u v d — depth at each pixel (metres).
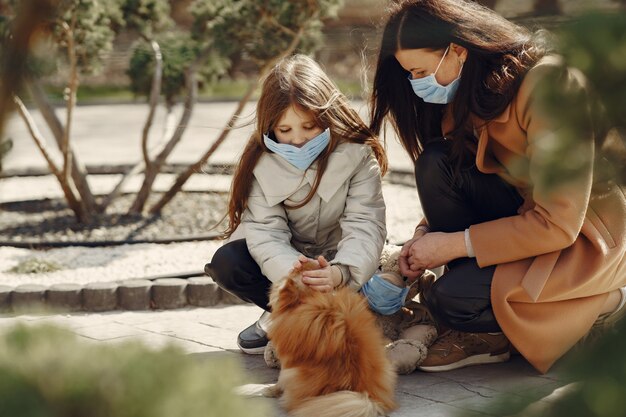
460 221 3.75
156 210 7.52
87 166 10.00
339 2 6.29
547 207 3.24
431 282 3.95
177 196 8.29
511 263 3.45
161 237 6.61
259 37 6.47
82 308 4.88
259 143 3.72
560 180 1.55
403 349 3.61
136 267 5.78
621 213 3.43
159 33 7.62
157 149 7.93
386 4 3.55
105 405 1.25
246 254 3.80
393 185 9.04
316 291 3.13
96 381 1.26
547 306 3.42
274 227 3.71
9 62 1.33
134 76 7.76
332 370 3.01
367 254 3.53
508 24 3.37
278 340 3.09
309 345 3.00
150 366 1.30
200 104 17.98
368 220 3.67
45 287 4.88
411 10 3.40
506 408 1.57
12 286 4.96
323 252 3.92
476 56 3.32
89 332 4.40
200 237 6.57
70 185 7.11
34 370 1.25
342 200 3.73
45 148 6.93
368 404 2.94
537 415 1.53
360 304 3.15
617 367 1.42
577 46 1.40
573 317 3.43
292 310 3.08
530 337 3.41
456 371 3.69
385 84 3.75
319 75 3.63
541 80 1.55
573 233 3.24
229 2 6.56
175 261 5.94
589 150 1.52
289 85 3.52
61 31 6.18
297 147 3.57
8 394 1.20
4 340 1.30
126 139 13.62
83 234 6.86
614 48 1.37
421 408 3.21
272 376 3.67
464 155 3.61
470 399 3.30
